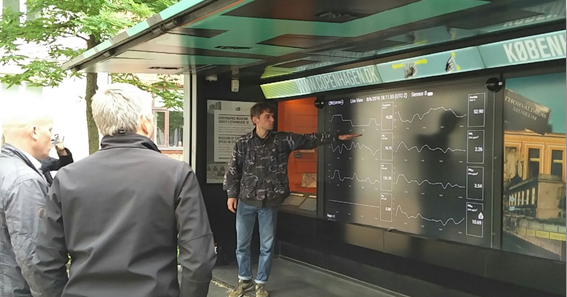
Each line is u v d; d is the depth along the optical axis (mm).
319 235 5031
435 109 3891
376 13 2660
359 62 4336
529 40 3051
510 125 3377
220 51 3941
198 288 1688
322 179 5047
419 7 2535
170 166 1783
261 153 4273
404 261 4172
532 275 3199
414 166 4062
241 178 4379
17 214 2057
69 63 4797
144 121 1914
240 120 5594
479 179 3574
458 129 3715
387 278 4414
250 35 3273
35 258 1771
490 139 3500
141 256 1684
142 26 3254
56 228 1771
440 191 3855
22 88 11648
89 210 1718
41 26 6059
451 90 3768
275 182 4254
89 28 5488
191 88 5430
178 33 3219
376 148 4418
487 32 3164
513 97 3352
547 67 3105
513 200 3363
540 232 3201
